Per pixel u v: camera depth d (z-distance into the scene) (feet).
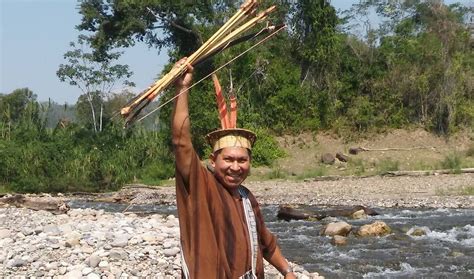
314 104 123.44
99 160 108.47
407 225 56.24
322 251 44.62
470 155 112.98
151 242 31.32
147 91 9.96
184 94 10.32
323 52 124.88
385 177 97.96
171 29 127.03
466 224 57.41
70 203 86.28
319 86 125.49
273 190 90.48
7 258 29.40
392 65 124.98
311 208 73.26
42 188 103.30
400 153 115.44
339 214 64.69
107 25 129.29
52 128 128.67
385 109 122.52
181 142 10.32
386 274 37.96
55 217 41.37
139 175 110.22
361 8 132.87
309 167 111.86
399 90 122.72
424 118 121.19
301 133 121.08
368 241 48.34
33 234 33.88
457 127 120.37
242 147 11.11
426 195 81.66
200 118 108.78
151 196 90.79
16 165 106.63
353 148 116.16
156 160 114.52
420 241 48.57
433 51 124.88
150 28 127.85
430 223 58.39
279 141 119.34
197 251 10.39
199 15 124.98
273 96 121.90
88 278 27.58
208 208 10.59
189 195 10.50
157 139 117.39
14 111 159.53
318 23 125.18
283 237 50.88
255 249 11.02
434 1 133.59
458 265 40.14
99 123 147.74
